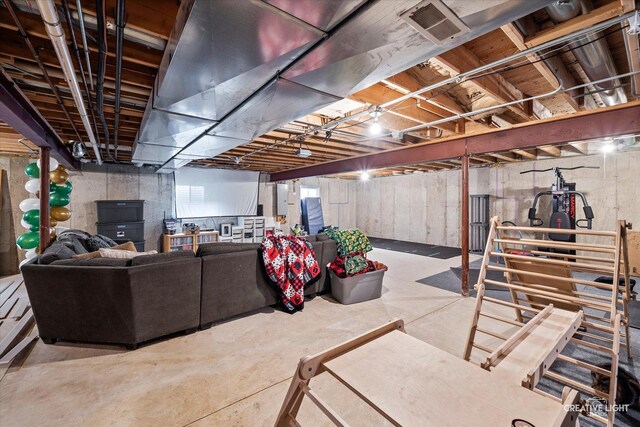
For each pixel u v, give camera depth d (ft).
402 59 5.18
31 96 8.68
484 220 24.39
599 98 9.74
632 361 7.72
